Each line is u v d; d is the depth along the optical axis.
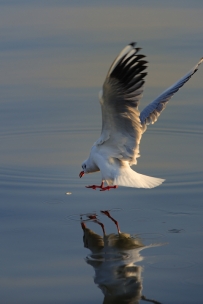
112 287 9.38
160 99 13.70
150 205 12.34
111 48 22.78
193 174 13.95
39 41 23.89
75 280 9.66
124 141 11.23
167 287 9.38
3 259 10.30
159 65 20.80
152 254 10.33
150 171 14.24
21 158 15.27
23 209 12.23
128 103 10.39
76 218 11.80
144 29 25.08
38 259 10.26
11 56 22.28
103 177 11.47
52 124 17.47
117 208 12.23
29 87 19.61
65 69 20.97
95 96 18.97
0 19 26.97
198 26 25.31
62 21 26.61
